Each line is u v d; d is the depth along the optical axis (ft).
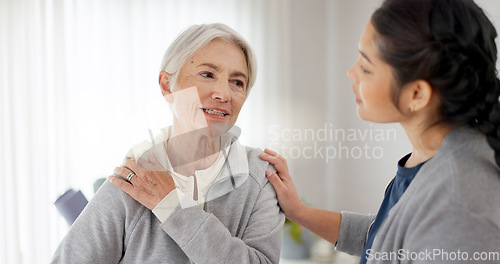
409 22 2.00
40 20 8.18
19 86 8.18
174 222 2.85
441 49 1.94
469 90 1.96
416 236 1.96
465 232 1.84
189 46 3.20
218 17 9.00
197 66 3.22
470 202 1.86
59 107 8.25
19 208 8.22
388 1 2.13
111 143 8.38
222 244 2.85
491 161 1.96
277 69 9.11
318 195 8.84
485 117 2.02
